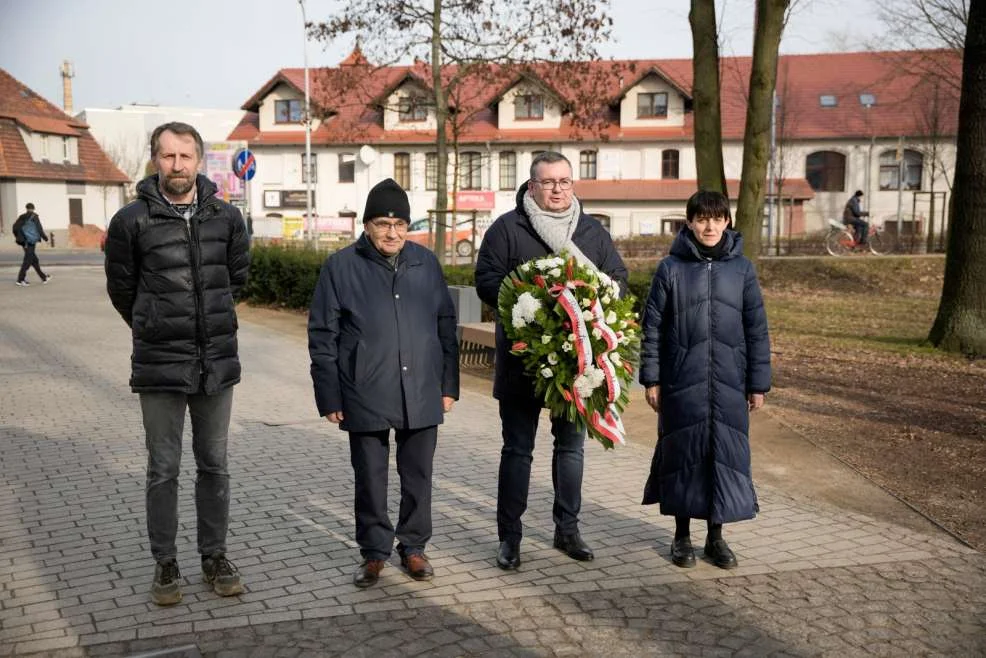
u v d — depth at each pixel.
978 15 10.73
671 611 3.96
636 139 44.47
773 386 9.38
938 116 39.12
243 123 50.78
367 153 43.09
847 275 21.69
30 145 51.09
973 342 11.38
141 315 3.95
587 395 4.19
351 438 4.31
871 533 5.00
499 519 4.51
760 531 5.04
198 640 3.67
